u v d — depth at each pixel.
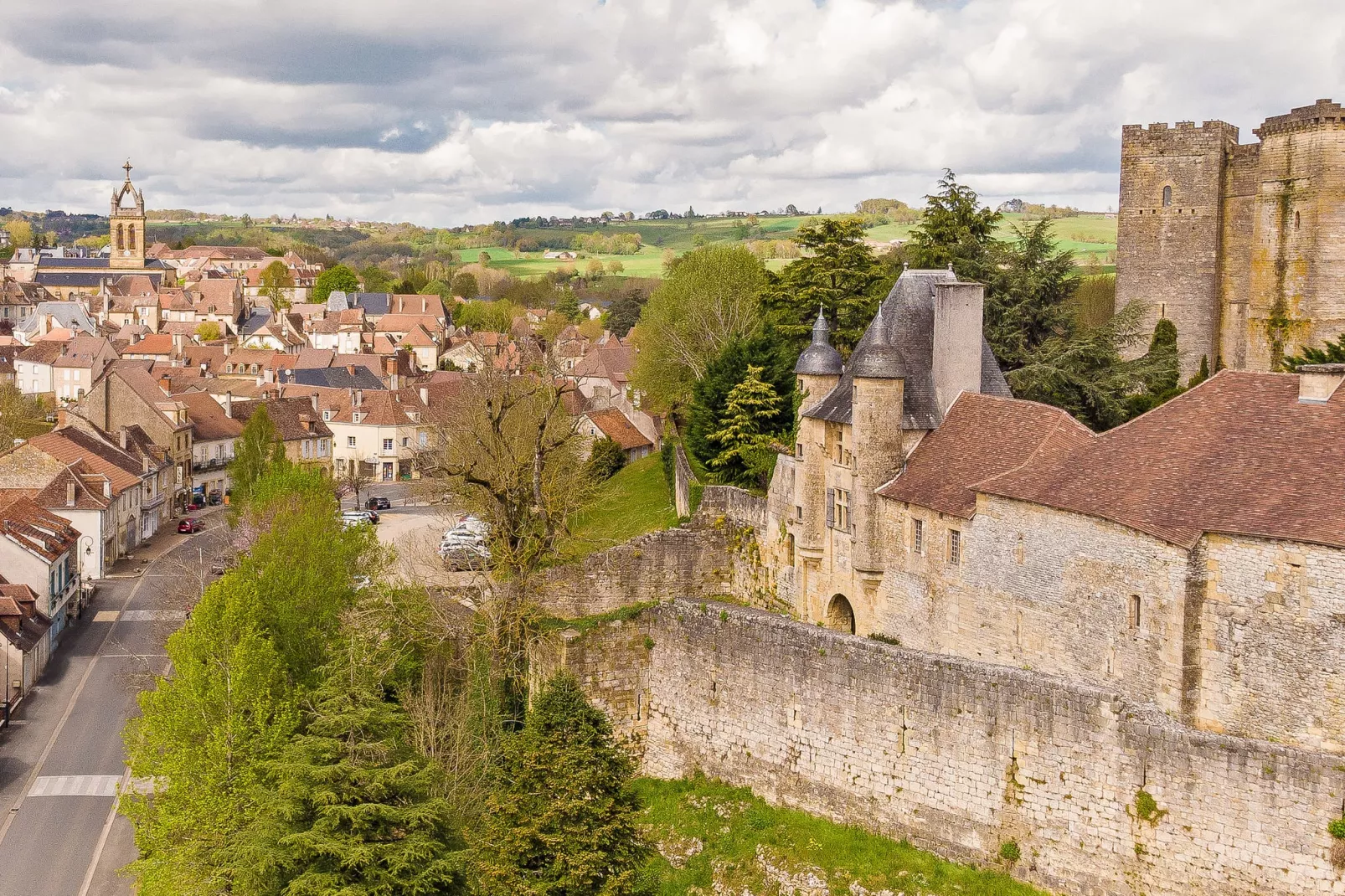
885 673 55.41
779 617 62.66
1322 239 99.62
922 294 68.44
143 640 96.19
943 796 53.06
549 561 75.50
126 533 125.50
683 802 64.25
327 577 73.50
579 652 68.62
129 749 62.22
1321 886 41.50
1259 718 44.94
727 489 77.44
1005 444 59.66
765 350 89.69
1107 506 50.06
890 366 63.91
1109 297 138.12
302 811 46.88
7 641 82.25
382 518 135.88
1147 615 48.06
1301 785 41.91
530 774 47.81
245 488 123.44
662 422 130.88
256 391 187.50
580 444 101.50
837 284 96.69
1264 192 102.75
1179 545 46.19
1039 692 49.25
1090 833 47.72
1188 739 44.56
